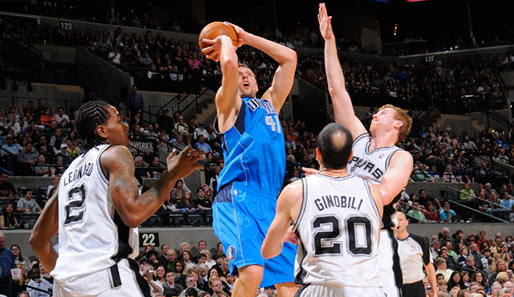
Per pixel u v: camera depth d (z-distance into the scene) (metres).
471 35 33.25
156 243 12.97
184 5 30.12
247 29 28.80
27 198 12.35
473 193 19.58
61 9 26.02
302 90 25.84
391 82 27.92
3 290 9.38
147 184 14.61
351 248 3.27
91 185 3.20
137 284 3.19
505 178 21.39
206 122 21.72
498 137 26.38
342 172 3.44
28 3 24.95
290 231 3.44
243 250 4.23
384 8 32.81
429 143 23.30
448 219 17.73
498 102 27.78
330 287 3.26
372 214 3.34
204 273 11.03
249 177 4.35
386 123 4.38
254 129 4.38
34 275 9.92
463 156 23.27
